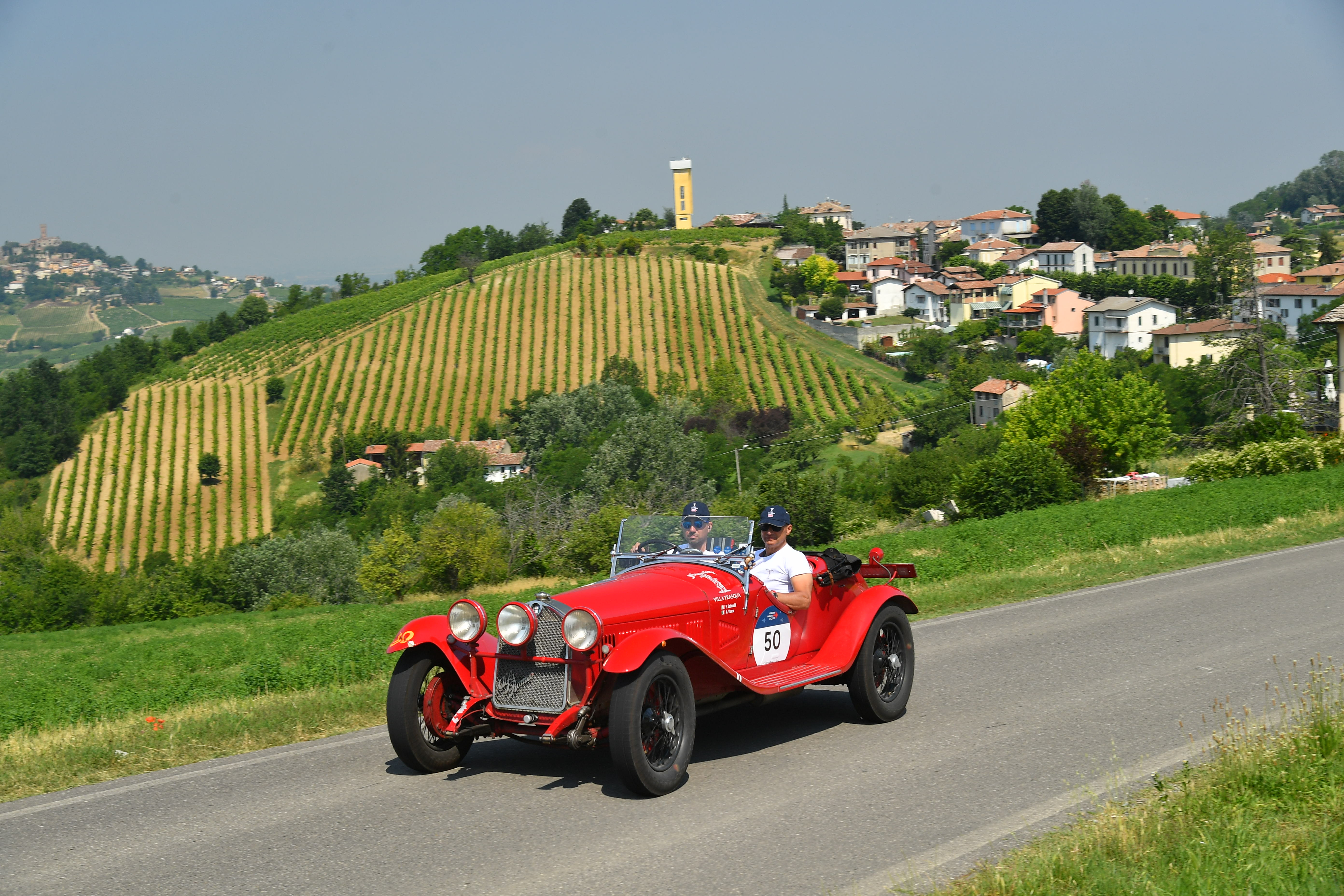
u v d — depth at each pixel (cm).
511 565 4616
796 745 743
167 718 998
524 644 647
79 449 10900
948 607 1412
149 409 11725
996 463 3900
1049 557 1939
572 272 14900
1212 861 459
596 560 4341
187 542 9338
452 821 591
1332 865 457
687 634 689
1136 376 5628
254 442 11088
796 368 11781
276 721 867
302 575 6028
